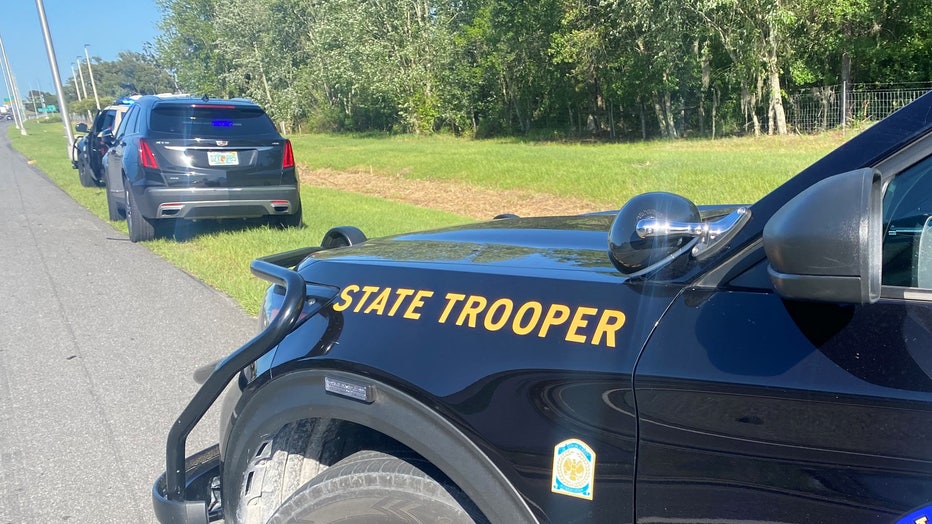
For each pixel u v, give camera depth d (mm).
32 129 68562
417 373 1749
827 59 29781
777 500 1329
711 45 31562
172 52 63281
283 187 9219
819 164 1463
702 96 33188
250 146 8914
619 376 1495
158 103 8820
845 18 27234
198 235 9531
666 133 34812
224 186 8797
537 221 2896
